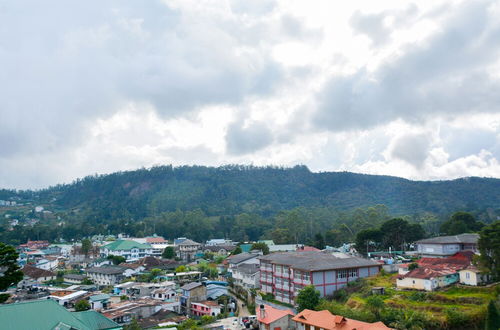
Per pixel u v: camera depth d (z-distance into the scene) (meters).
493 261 60.84
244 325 66.88
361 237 115.25
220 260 139.12
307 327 57.84
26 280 119.56
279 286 82.31
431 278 61.72
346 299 67.69
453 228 111.50
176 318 74.44
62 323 47.28
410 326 50.44
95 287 109.88
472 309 51.91
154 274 119.44
